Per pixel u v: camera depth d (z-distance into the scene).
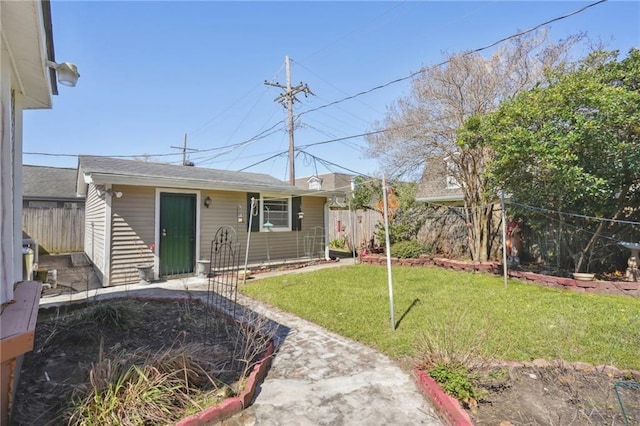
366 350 3.69
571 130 5.57
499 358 3.14
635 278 6.01
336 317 4.73
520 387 2.69
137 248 7.46
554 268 7.54
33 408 2.34
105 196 7.05
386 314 4.78
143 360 2.81
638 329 4.00
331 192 10.96
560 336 3.79
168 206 7.98
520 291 6.10
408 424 2.40
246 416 2.48
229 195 9.13
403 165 10.38
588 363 3.11
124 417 2.19
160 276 7.77
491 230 9.37
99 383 2.34
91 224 9.69
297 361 3.42
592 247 6.43
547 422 2.24
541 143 5.68
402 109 9.98
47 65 3.16
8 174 2.62
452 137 9.14
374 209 12.30
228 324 4.29
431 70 9.09
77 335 3.49
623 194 5.99
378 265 9.93
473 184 9.20
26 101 4.17
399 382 2.98
